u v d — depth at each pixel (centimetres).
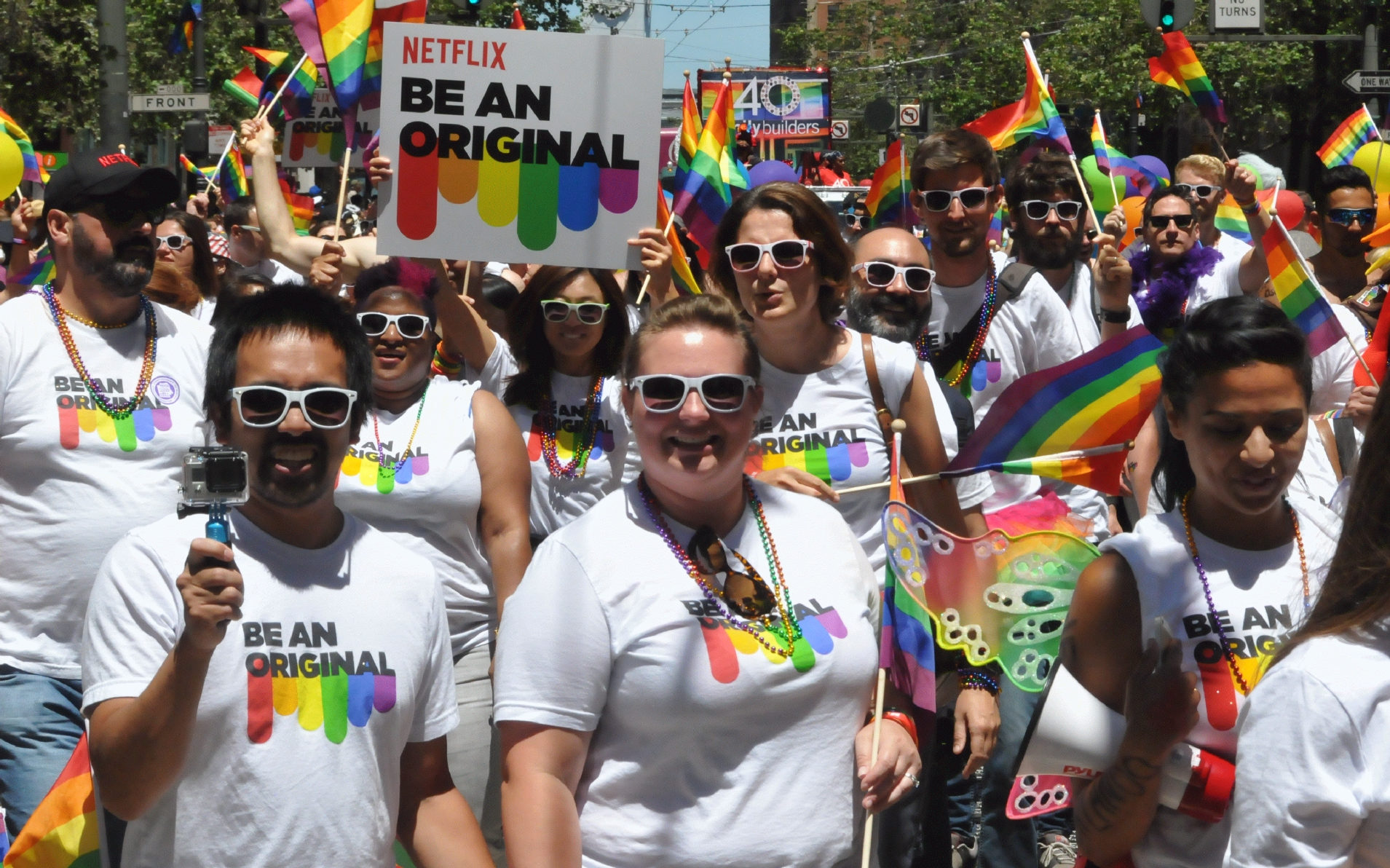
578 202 515
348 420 292
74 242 436
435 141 512
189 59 2661
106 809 287
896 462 358
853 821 295
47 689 419
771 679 282
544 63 513
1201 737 283
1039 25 4184
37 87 1716
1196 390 287
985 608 336
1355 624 216
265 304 289
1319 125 2989
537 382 516
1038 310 568
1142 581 289
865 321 527
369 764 285
